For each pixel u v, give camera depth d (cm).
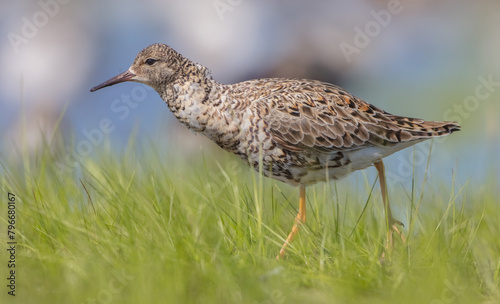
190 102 1193
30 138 1927
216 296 866
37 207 1098
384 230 1155
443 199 1355
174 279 881
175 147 1551
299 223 1121
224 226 1086
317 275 954
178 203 1152
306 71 2252
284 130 1167
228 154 1695
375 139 1173
